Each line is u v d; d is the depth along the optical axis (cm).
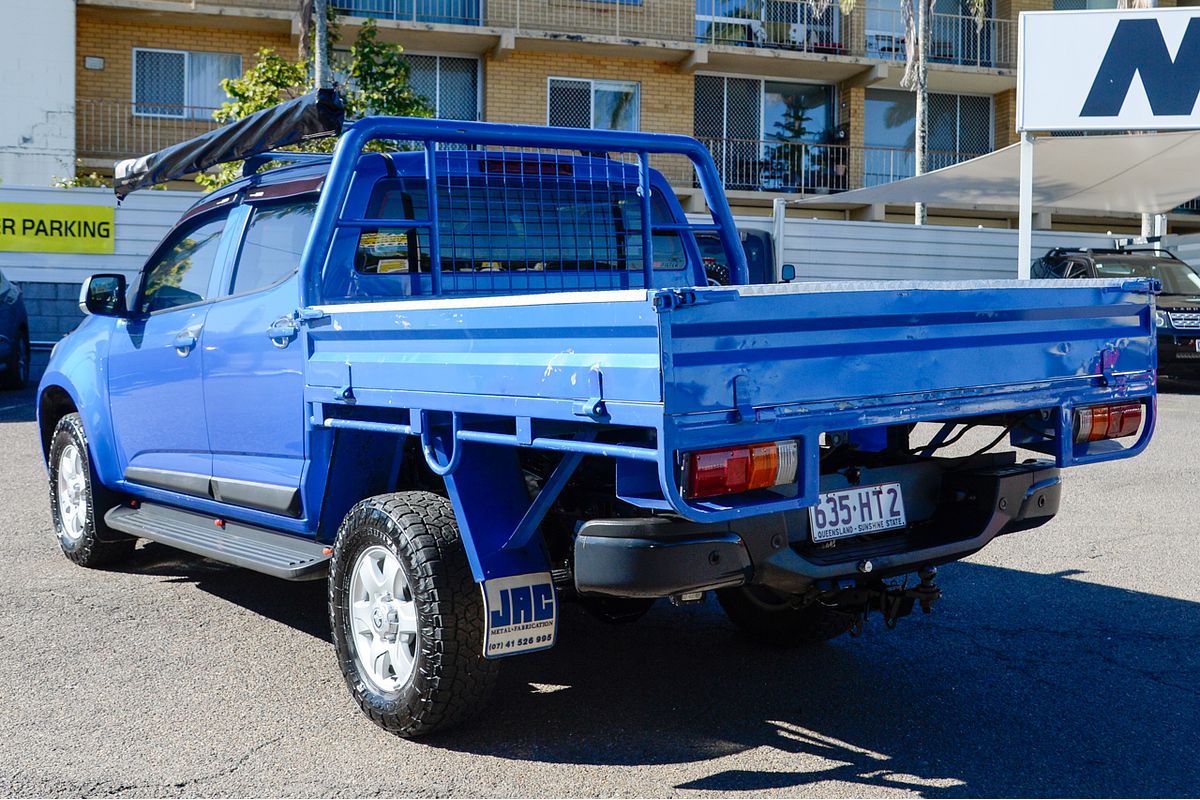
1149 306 403
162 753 365
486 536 354
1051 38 1308
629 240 517
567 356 308
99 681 435
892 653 472
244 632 500
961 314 344
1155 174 1694
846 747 371
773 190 2664
